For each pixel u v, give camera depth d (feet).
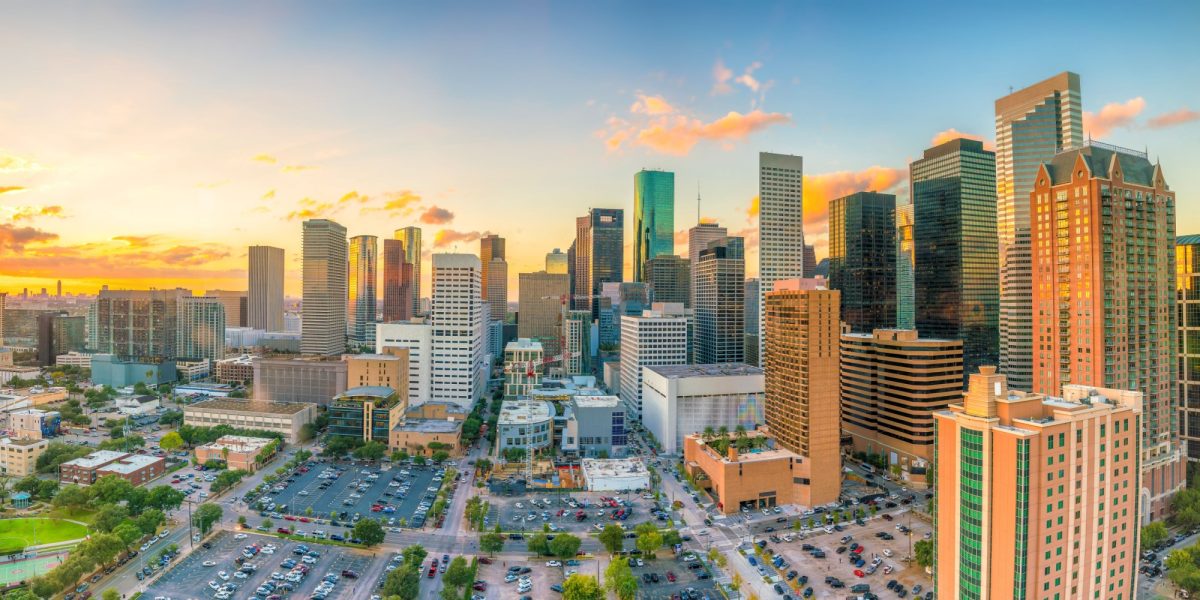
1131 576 629.51
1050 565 567.59
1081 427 580.71
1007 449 561.43
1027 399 592.60
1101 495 598.34
